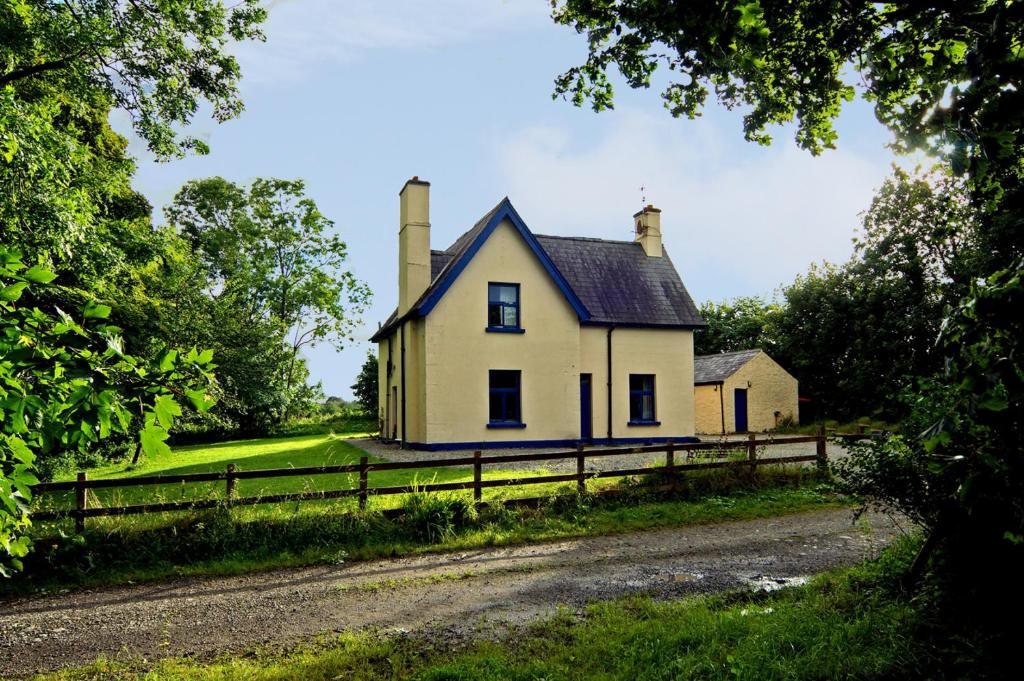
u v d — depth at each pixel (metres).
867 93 5.34
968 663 4.36
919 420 5.42
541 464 16.41
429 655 5.35
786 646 4.91
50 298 12.05
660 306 24.84
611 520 10.63
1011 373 2.66
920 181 31.09
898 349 31.42
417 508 9.72
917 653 4.64
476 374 20.97
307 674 5.03
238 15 16.14
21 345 2.63
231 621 6.38
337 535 9.16
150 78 15.62
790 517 10.98
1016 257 3.28
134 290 18.45
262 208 39.22
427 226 22.22
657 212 26.81
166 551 8.39
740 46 4.52
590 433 23.25
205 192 38.81
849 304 35.00
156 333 19.00
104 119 22.28
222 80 16.73
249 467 16.77
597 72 7.11
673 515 10.92
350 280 41.16
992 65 3.06
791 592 6.55
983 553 4.73
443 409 20.55
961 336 2.95
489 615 6.37
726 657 4.78
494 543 9.48
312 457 19.19
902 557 6.29
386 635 5.88
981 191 3.44
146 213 28.09
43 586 7.54
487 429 21.00
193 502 8.93
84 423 2.72
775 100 6.64
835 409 36.28
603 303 24.08
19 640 5.95
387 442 24.97
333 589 7.38
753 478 12.72
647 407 24.47
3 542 3.21
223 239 38.12
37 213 11.73
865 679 4.42
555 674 4.75
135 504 9.74
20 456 2.81
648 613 6.10
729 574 7.64
